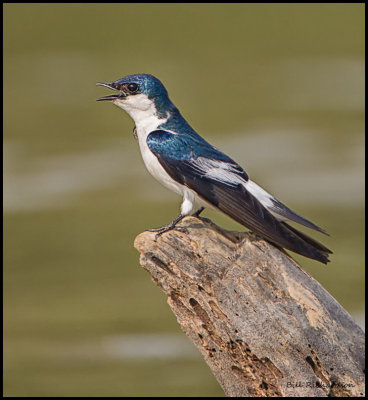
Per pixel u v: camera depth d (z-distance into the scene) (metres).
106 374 16.42
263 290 9.27
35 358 17.45
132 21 52.41
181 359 17.27
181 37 50.84
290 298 9.21
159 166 11.03
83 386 16.12
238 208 10.41
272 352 9.12
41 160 31.83
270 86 42.25
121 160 31.44
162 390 15.99
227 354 9.47
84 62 45.69
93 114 37.66
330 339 9.06
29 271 22.38
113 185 28.84
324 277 20.97
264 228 9.89
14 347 17.80
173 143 11.00
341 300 19.56
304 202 26.70
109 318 19.16
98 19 52.69
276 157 31.34
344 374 9.04
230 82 43.38
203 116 37.78
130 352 17.56
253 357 9.23
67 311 19.77
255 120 36.59
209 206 10.80
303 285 9.30
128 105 11.45
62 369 16.98
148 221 25.59
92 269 22.45
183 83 43.28
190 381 16.23
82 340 18.02
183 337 18.28
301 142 33.06
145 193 27.94
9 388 15.97
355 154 31.33
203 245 9.70
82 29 50.97
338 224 24.67
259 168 30.16
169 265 9.63
